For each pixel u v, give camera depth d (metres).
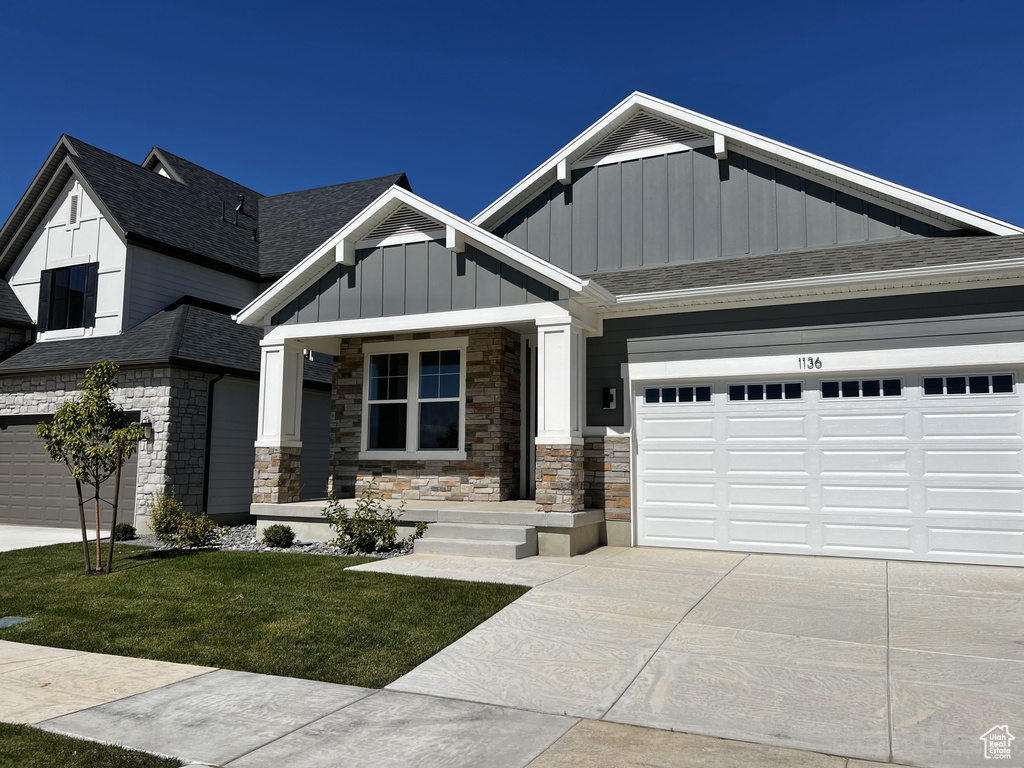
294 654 6.27
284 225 22.61
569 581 8.81
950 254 10.27
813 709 4.95
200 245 19.19
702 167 13.30
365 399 14.37
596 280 13.00
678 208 13.38
